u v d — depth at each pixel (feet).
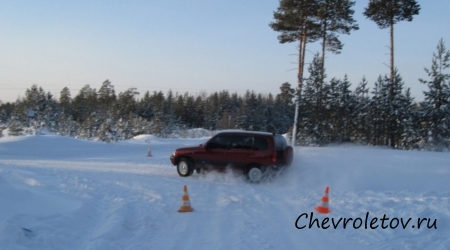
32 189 35.01
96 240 23.16
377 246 24.21
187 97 340.39
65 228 25.46
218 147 50.42
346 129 119.44
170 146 120.57
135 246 23.59
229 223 29.22
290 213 32.40
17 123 152.66
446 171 53.83
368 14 119.65
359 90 122.01
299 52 120.67
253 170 48.29
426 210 31.12
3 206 26.89
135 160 75.05
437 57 111.75
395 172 53.11
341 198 38.04
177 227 28.07
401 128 114.01
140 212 31.86
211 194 40.04
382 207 33.68
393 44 118.73
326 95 120.98
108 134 141.59
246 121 257.75
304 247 24.02
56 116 188.75
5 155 88.12
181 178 50.62
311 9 116.16
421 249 23.34
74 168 59.31
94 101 277.23
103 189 40.27
